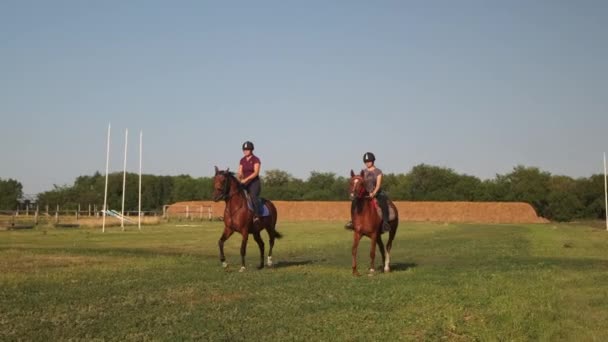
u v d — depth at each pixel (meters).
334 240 32.66
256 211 16.66
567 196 100.00
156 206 115.88
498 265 18.95
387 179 123.50
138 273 15.32
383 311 10.12
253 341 7.92
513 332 8.71
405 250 25.92
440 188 112.56
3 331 8.21
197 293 11.84
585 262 20.48
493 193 108.50
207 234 38.69
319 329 8.69
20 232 40.44
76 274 14.96
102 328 8.51
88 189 103.12
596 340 8.38
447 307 10.43
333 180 125.69
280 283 13.55
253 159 16.95
